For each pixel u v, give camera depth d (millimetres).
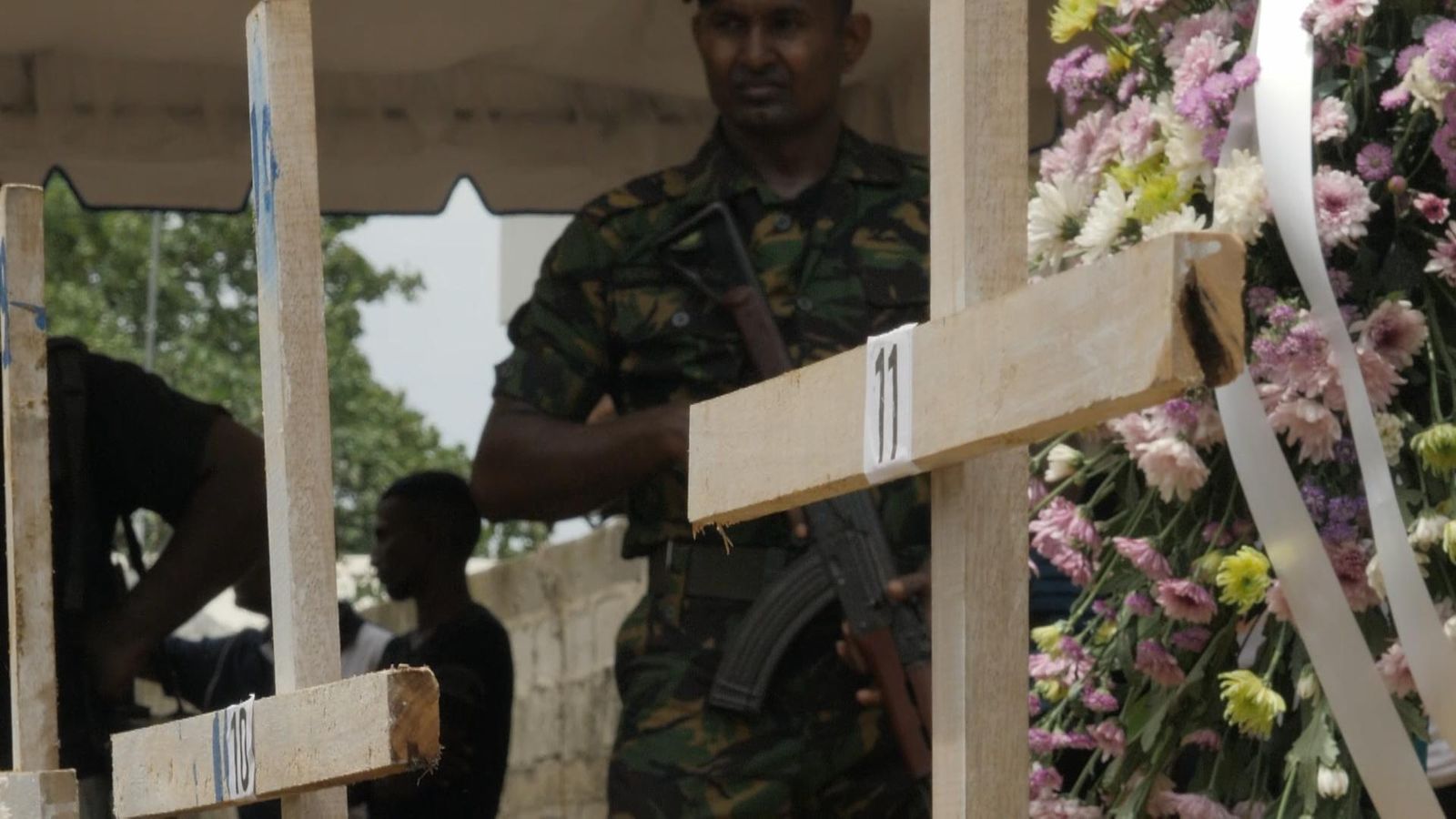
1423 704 2314
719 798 3715
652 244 4031
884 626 3635
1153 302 1310
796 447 1684
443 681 5207
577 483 3906
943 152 1630
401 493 5527
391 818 5094
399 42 5297
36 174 5289
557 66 5469
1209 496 2600
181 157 5352
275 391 2135
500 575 9164
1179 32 2611
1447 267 2432
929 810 3615
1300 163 2395
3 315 2951
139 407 4156
